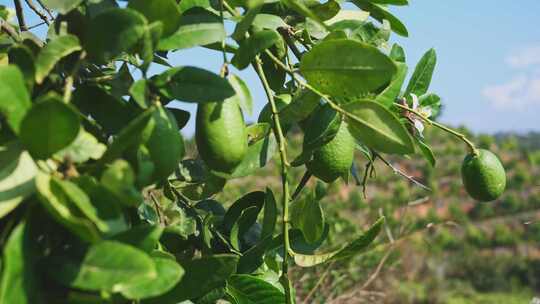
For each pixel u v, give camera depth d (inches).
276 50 43.1
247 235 44.1
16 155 33.3
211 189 43.4
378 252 112.3
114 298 33.4
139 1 36.0
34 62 34.3
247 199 44.1
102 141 36.0
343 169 41.4
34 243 32.7
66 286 32.7
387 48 44.0
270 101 40.4
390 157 485.4
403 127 38.2
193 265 37.4
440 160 523.2
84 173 33.6
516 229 449.7
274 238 41.6
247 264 41.2
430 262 307.9
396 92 41.3
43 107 31.5
